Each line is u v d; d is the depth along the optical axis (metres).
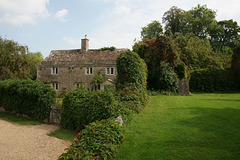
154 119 7.26
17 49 23.83
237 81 19.12
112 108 7.37
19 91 12.19
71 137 8.12
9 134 8.61
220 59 24.19
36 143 7.39
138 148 4.76
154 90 15.98
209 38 34.69
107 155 4.27
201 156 4.13
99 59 28.72
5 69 21.98
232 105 9.20
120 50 29.77
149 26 38.00
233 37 35.00
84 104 8.35
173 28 35.50
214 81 19.70
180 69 16.12
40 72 30.62
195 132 5.55
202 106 9.16
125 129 6.12
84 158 3.79
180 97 12.98
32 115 12.04
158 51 16.34
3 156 6.06
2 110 14.85
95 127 5.31
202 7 33.06
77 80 28.52
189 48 23.69
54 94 11.58
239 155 4.06
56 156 6.10
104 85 23.16
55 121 10.82
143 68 12.60
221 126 5.93
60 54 32.31
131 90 10.32
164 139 5.19
